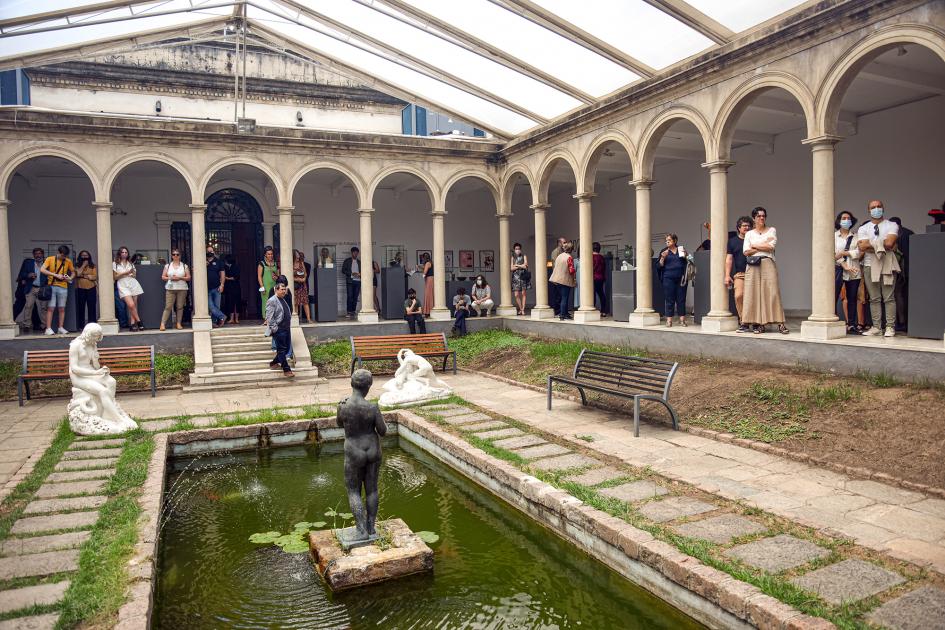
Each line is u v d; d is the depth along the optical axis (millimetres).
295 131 16391
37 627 3959
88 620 4043
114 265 15422
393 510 6945
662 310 15148
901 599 4004
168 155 15438
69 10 11305
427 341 14352
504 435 8484
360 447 5734
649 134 13016
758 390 8906
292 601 5070
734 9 9891
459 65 14141
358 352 13836
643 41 11320
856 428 7312
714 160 11414
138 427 9039
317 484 7875
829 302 9664
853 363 8953
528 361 13828
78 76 18516
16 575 4641
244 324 17391
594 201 22812
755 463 6977
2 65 13578
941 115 12422
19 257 18188
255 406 11039
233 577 5480
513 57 12969
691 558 4609
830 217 9625
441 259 18234
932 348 8133
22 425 9742
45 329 15438
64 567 4770
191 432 9070
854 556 4641
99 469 7270
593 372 9930
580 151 15281
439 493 7484
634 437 8180
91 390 8945
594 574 5414
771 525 5246
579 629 4641
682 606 4531
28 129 14203
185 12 13383
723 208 11484
